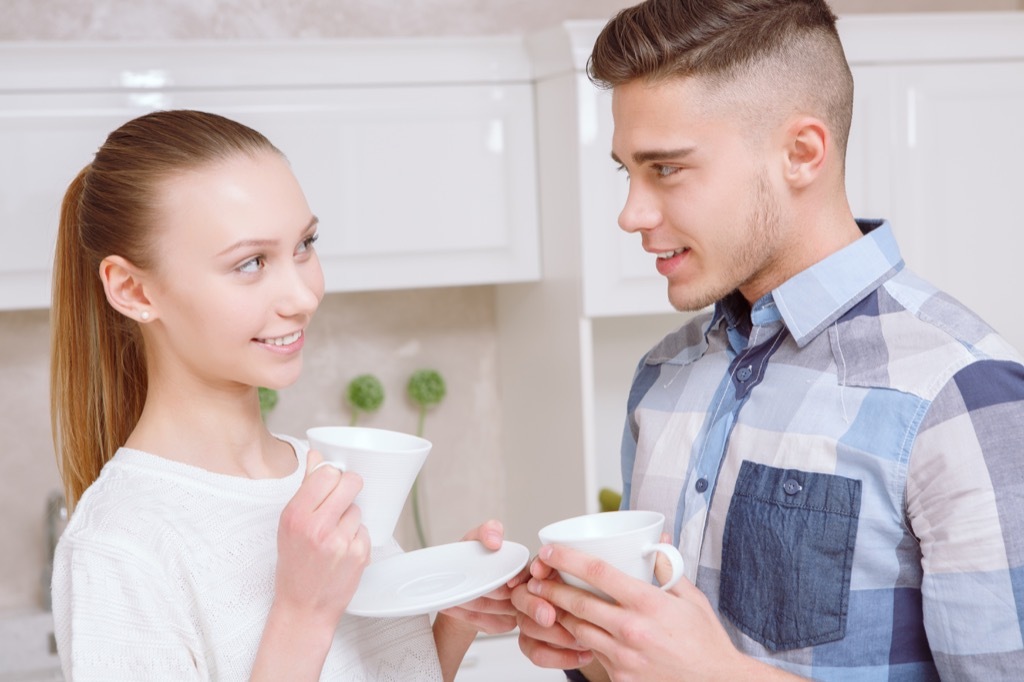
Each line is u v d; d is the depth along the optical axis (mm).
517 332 2643
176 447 1104
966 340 1096
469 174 2385
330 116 2305
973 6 2850
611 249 2252
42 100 2182
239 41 2227
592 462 2307
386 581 1081
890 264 1184
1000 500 1021
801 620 1120
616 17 1197
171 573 1014
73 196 1140
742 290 1265
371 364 2736
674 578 970
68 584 1009
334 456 979
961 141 2414
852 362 1148
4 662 2430
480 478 2814
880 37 2359
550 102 2336
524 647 1140
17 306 2205
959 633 1036
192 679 1001
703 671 976
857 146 2375
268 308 1055
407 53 2324
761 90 1131
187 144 1045
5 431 2537
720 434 1223
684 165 1147
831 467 1121
